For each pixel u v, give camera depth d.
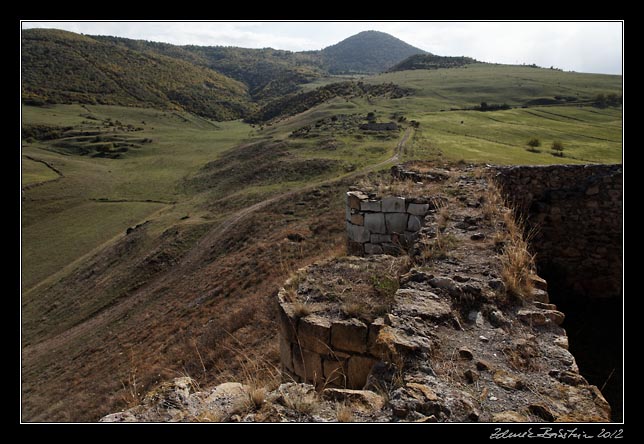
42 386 19.73
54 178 78.75
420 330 3.86
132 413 3.09
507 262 5.20
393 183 10.28
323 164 60.66
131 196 69.62
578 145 67.12
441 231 6.64
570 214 9.84
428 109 115.94
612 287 9.45
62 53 193.25
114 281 37.22
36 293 40.66
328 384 4.27
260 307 12.96
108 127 134.25
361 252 9.46
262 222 38.12
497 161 49.47
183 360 12.42
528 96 132.38
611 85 145.62
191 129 150.75
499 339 3.92
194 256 37.28
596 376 6.90
